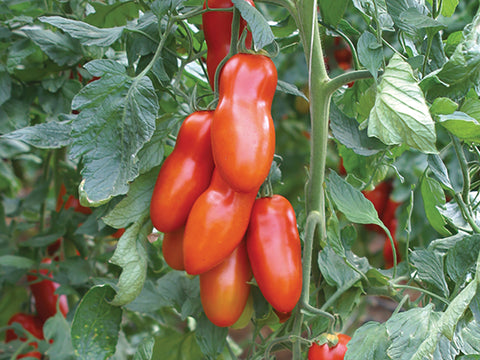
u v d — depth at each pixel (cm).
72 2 99
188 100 80
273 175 86
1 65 96
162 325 126
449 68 72
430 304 73
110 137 72
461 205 79
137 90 73
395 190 113
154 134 78
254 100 70
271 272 73
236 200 72
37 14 105
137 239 77
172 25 76
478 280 70
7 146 116
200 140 73
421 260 77
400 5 78
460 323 73
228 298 75
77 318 76
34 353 106
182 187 73
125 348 103
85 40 75
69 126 79
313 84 77
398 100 69
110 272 110
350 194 76
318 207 80
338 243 78
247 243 75
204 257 71
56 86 98
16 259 102
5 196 143
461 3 122
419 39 79
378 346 73
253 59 71
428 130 68
